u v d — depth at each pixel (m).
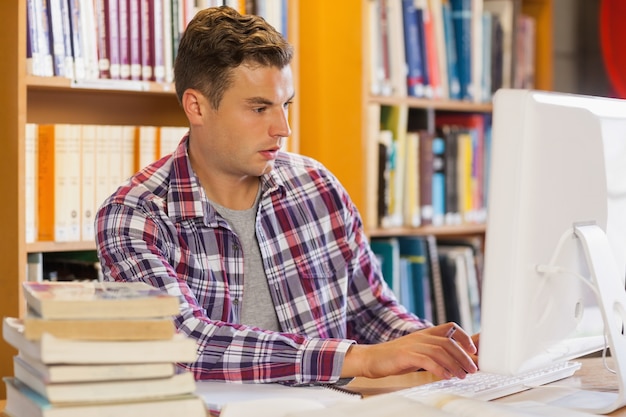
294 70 3.03
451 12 3.60
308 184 2.20
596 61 4.28
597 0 4.25
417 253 3.45
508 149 1.42
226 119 1.96
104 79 2.65
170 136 2.78
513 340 1.44
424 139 3.43
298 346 1.69
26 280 2.54
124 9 2.68
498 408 1.40
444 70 3.52
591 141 1.56
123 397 1.22
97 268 2.67
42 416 1.18
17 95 2.51
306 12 3.38
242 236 2.09
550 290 1.49
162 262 1.88
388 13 3.34
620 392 1.52
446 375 1.63
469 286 3.59
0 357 2.63
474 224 3.64
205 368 1.71
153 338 1.24
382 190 3.31
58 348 1.19
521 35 3.84
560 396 1.64
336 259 2.19
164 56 2.76
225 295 2.02
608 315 1.53
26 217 2.58
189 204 1.99
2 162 2.59
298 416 1.33
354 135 3.27
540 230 1.45
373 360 1.65
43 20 2.55
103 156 2.69
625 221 1.71
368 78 3.27
